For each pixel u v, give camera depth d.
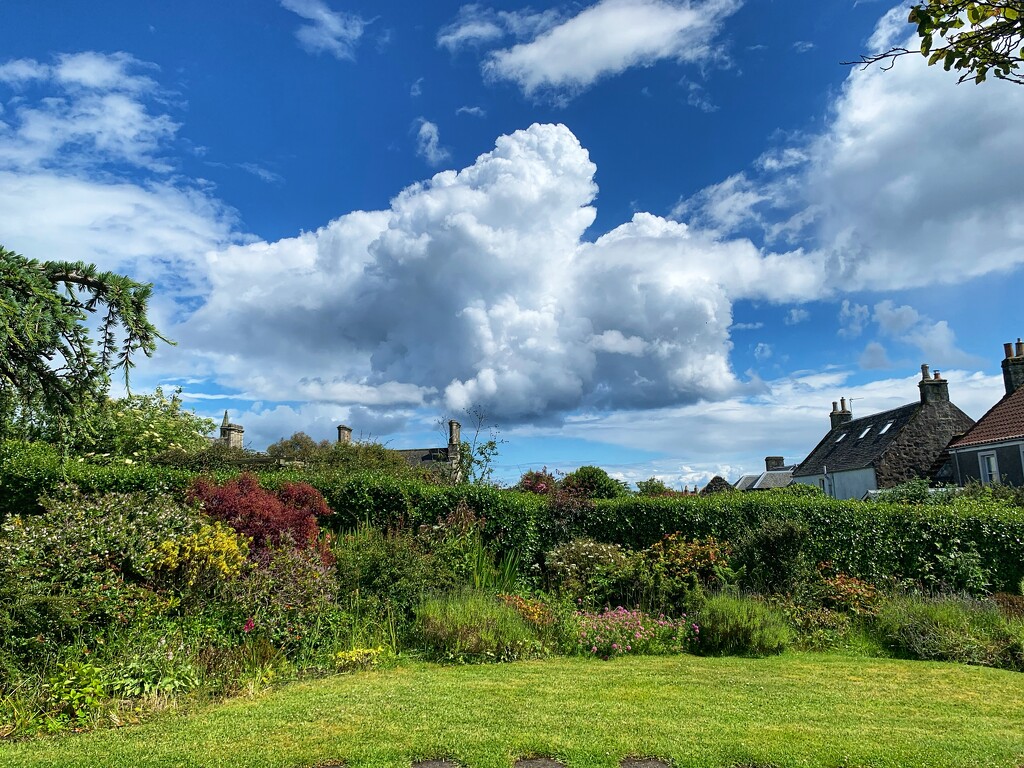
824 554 12.86
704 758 4.70
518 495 14.09
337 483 13.75
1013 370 27.05
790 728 5.41
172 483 13.17
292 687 6.83
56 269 6.74
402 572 9.91
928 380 32.97
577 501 13.91
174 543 8.20
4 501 12.27
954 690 7.08
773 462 52.91
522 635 8.91
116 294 6.89
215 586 8.24
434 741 4.98
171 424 21.39
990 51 3.49
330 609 8.91
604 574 11.47
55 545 7.64
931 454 32.19
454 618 8.80
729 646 9.10
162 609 7.62
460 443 18.61
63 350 6.94
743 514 13.28
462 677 7.36
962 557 12.45
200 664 6.90
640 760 4.71
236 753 4.74
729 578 11.36
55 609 6.40
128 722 5.54
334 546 11.47
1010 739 5.25
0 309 5.78
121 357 7.30
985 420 26.72
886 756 4.75
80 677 6.06
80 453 16.50
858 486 33.94
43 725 5.40
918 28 3.48
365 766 4.53
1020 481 23.70
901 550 12.83
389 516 13.55
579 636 9.03
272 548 9.84
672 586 11.10
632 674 7.57
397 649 8.69
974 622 9.61
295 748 4.84
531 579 12.59
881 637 9.73
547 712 5.79
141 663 6.48
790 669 8.05
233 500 10.40
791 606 10.44
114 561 7.87
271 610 8.20
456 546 11.98
